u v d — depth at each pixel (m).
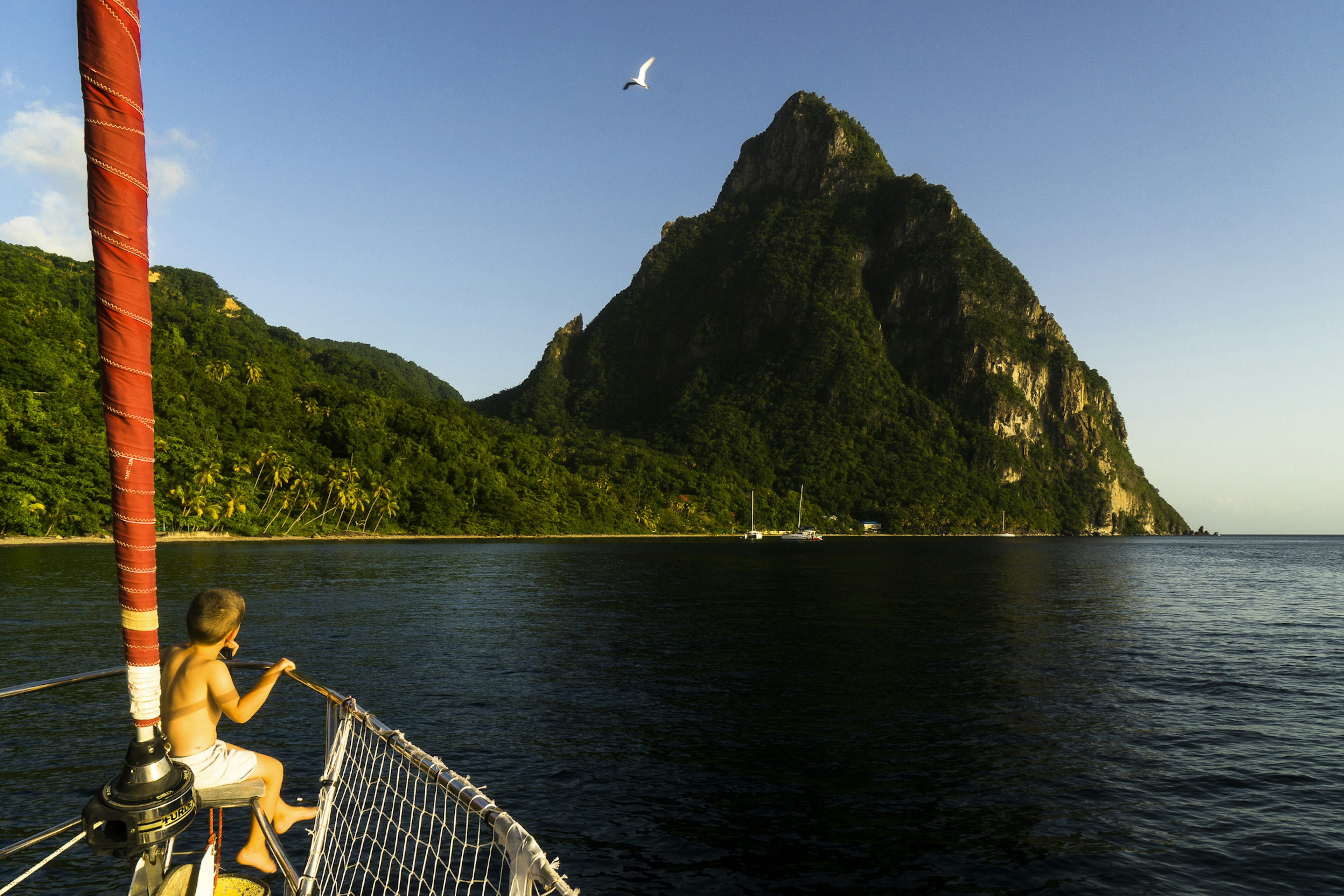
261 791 3.70
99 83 1.91
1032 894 8.15
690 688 17.69
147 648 2.43
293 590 42.00
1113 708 16.12
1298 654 23.62
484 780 11.27
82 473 95.88
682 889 8.17
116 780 2.61
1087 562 99.44
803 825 9.83
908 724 14.70
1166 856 9.02
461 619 30.12
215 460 119.88
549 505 183.12
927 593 45.75
